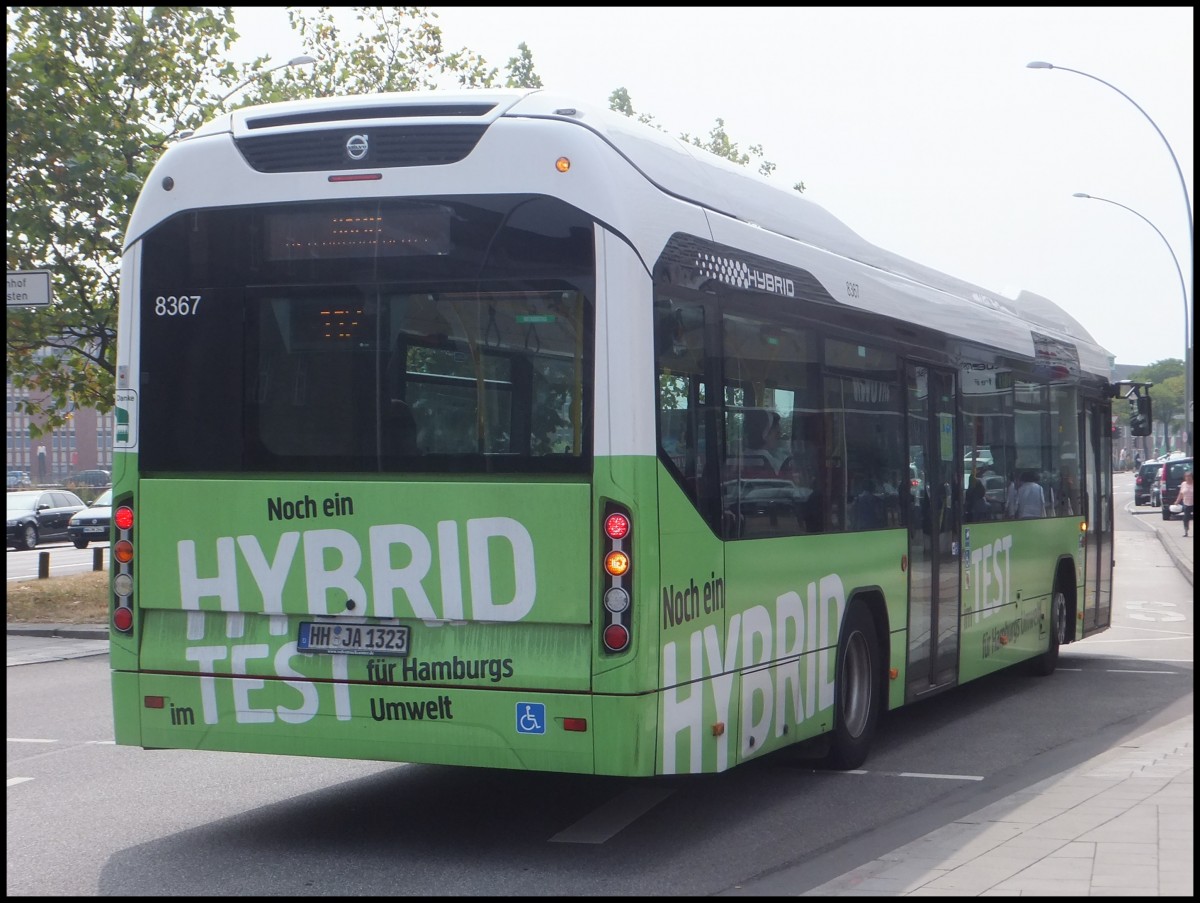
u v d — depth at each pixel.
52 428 25.50
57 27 22.27
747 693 7.51
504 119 6.80
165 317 7.23
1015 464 12.90
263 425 7.04
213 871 6.64
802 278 8.52
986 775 9.17
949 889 5.86
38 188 21.80
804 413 8.44
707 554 7.08
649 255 6.72
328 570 6.87
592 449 6.53
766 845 7.19
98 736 10.84
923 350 10.58
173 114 23.39
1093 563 15.56
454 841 7.26
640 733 6.44
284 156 7.09
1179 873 6.03
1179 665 15.60
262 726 6.96
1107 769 8.73
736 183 8.23
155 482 7.18
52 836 7.41
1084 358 15.47
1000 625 12.37
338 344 6.94
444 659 6.67
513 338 6.68
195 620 7.11
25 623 20.12
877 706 9.66
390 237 6.89
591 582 6.50
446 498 6.70
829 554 8.70
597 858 6.91
